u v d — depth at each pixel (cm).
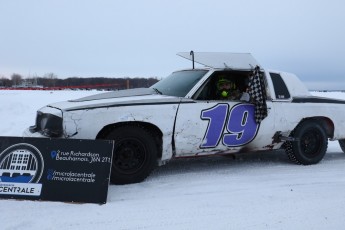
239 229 336
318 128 599
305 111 581
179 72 589
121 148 459
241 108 521
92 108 443
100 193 391
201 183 480
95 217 354
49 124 439
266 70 565
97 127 441
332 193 444
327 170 565
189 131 489
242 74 558
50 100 1581
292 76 601
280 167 580
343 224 350
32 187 390
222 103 511
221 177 512
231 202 407
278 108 554
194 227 339
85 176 396
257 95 526
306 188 464
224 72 539
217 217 363
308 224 350
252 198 421
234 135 520
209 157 648
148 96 498
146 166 470
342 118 624
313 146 603
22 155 402
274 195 433
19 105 1273
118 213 365
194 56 535
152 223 346
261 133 540
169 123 475
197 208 386
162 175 518
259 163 607
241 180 498
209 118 500
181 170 550
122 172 459
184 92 508
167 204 396
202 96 512
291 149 587
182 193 436
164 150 481
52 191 389
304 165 595
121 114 450
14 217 344
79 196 388
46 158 400
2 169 397
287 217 366
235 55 554
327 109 606
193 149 501
